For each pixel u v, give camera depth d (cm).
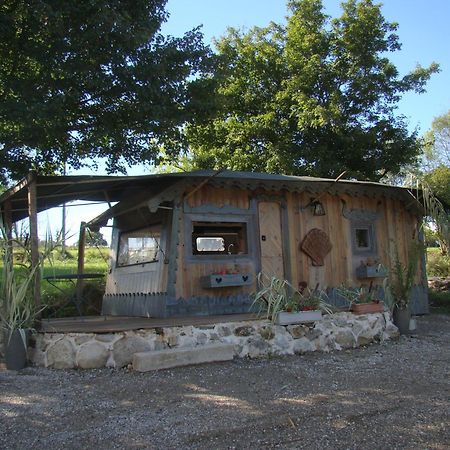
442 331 881
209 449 365
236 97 2053
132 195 902
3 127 1113
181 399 473
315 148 1886
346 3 1984
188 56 1171
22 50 1080
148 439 381
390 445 374
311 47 1978
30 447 367
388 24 1973
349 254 988
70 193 823
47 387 514
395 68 1942
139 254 938
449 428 407
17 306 604
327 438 386
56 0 981
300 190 898
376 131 1883
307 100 1839
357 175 1848
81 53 1038
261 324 675
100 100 1155
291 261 916
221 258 848
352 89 1938
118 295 995
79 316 989
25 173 1237
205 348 611
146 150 1282
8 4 1050
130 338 602
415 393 500
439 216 996
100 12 993
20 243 661
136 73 1081
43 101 1019
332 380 547
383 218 1047
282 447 369
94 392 495
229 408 450
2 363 604
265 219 905
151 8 1164
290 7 2073
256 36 2141
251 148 2047
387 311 805
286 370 588
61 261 1065
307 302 718
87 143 1183
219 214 857
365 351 709
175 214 812
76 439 381
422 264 1113
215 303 825
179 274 808
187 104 1193
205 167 2089
